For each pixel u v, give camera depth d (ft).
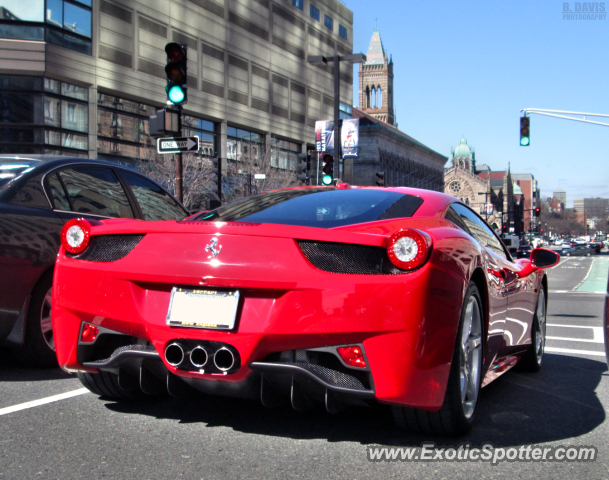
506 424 10.25
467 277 9.09
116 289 9.02
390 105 443.32
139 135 116.88
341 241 8.23
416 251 8.04
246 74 150.82
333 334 8.02
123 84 111.34
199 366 8.41
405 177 313.12
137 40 114.93
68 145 101.45
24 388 11.99
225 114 142.92
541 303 15.65
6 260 12.88
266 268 8.24
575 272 102.83
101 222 10.48
